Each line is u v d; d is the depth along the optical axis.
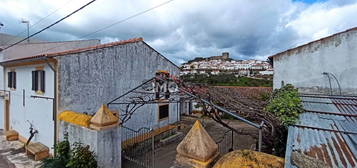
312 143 2.97
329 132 3.45
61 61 6.87
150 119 11.01
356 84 7.83
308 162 2.24
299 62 9.03
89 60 7.87
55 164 5.50
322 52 8.53
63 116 6.51
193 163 2.76
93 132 5.25
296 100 4.93
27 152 7.53
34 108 8.10
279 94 6.54
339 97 7.17
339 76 8.16
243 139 11.19
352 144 2.93
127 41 9.76
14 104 9.79
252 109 5.09
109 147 5.46
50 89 7.14
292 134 3.38
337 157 2.53
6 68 10.57
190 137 2.96
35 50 12.45
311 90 8.73
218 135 12.11
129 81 9.87
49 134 7.21
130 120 9.70
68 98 7.09
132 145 9.42
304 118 4.38
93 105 8.04
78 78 7.45
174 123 13.18
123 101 9.47
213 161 2.86
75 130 5.90
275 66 9.67
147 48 11.12
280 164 2.37
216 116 5.55
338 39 8.23
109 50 8.77
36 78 7.91
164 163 8.01
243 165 2.35
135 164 7.35
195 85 6.78
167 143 10.70
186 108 18.14
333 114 4.59
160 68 12.16
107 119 5.39
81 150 5.20
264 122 4.30
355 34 7.88
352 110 5.14
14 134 9.37
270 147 4.97
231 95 7.18
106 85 8.63
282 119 4.16
